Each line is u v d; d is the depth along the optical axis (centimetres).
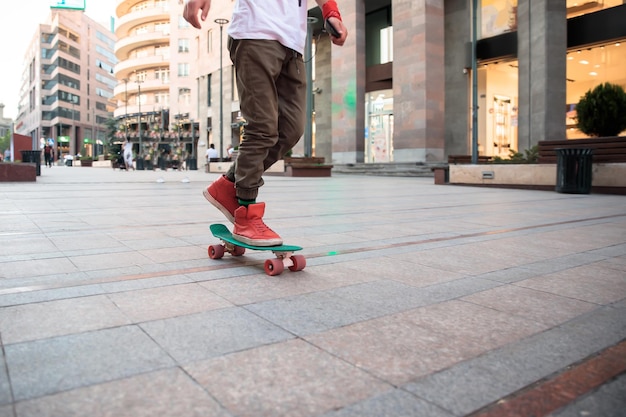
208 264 306
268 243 280
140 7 7838
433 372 153
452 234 462
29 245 366
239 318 202
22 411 123
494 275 291
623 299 241
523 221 577
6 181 1265
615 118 1150
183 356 161
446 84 2666
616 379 150
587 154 1104
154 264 303
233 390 138
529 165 1279
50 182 1328
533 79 2020
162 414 124
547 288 261
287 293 242
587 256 355
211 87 4631
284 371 152
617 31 1920
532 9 2017
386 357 165
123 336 178
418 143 2398
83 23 12625
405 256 348
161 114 6944
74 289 240
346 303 227
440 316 211
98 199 795
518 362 162
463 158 2164
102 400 130
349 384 144
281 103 297
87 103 12925
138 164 4028
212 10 4481
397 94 2494
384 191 1166
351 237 435
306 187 1330
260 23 267
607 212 695
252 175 285
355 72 2797
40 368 149
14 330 182
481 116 2539
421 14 2348
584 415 128
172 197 854
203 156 4784
